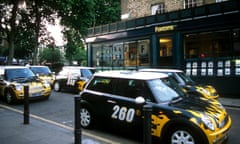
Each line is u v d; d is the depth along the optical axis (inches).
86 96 266.5
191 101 220.2
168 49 627.2
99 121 255.4
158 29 642.2
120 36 748.6
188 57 591.2
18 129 248.2
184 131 189.6
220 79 535.2
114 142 224.1
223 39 534.6
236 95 511.8
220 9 532.1
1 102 444.5
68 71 593.3
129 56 729.0
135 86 231.8
